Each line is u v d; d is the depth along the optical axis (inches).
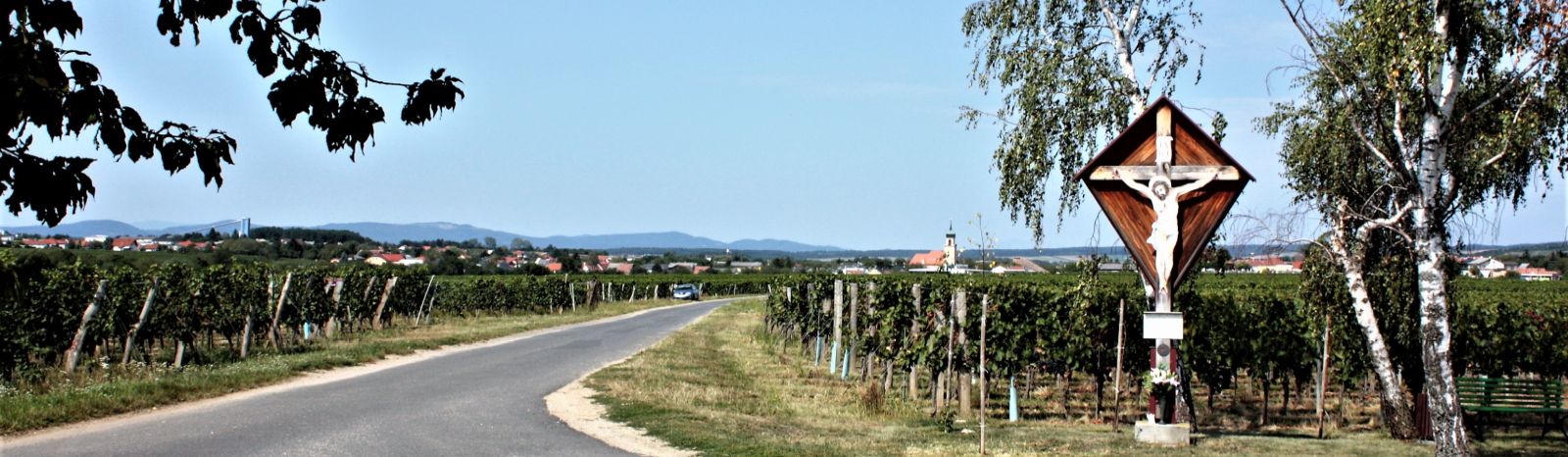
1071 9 591.2
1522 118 410.9
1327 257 502.0
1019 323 595.2
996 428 512.7
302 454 397.1
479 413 520.7
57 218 155.9
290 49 175.8
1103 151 450.3
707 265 7126.0
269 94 172.7
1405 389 552.1
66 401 485.1
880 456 414.3
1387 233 510.6
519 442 436.8
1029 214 600.1
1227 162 442.0
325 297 1059.9
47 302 707.4
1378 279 518.0
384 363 816.9
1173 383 452.8
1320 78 514.6
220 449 403.2
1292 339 592.7
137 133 167.2
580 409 541.3
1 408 458.9
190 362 767.1
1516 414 531.5
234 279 879.1
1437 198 416.8
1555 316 684.7
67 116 158.9
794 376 809.5
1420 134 422.3
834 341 858.1
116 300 756.0
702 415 520.4
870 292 882.8
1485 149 442.6
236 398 565.9
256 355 850.8
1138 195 454.6
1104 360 587.8
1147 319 449.1
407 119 181.0
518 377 700.0
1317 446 451.2
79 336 682.2
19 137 155.5
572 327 1445.6
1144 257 454.0
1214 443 450.9
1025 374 727.1
